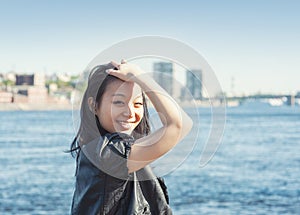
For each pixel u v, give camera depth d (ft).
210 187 71.61
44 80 345.51
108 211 7.10
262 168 96.89
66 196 62.90
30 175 83.35
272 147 143.33
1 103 371.76
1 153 121.49
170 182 75.56
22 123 271.90
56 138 167.43
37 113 372.58
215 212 54.80
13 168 92.84
